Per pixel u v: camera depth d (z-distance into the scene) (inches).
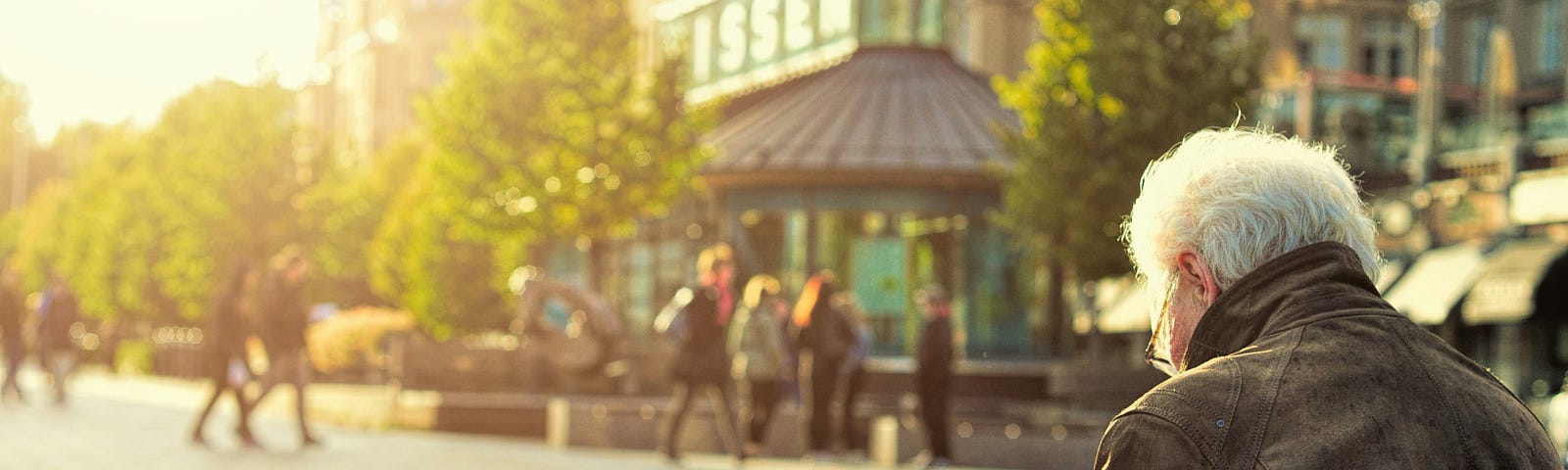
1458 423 83.9
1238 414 83.0
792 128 1141.1
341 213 1865.2
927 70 1197.7
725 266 577.0
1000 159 1076.5
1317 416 82.6
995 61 1553.9
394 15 2962.6
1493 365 1151.6
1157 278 95.6
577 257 1378.0
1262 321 88.9
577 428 689.6
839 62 1222.3
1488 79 1503.4
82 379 1464.1
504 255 1385.3
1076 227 769.6
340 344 1117.1
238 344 598.9
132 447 585.6
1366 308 88.1
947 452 581.9
